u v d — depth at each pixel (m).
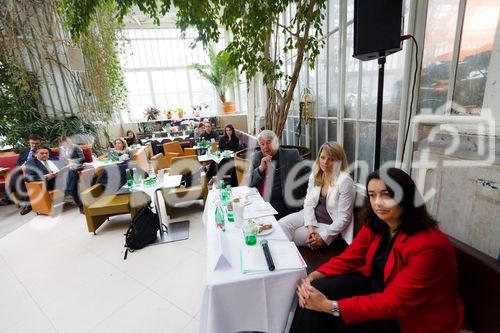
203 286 1.97
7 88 4.97
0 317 1.78
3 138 5.00
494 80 1.14
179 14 2.06
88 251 2.57
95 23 5.39
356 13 1.32
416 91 1.56
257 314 1.17
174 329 1.60
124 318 1.70
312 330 1.09
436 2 1.39
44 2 4.97
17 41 4.88
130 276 2.13
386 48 1.29
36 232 3.09
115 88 6.52
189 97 9.07
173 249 2.50
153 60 8.53
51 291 2.01
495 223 1.17
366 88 2.16
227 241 1.39
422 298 0.94
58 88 5.52
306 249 1.77
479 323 0.98
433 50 1.44
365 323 1.10
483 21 1.17
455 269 0.96
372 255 1.21
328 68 2.76
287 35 3.38
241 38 2.47
